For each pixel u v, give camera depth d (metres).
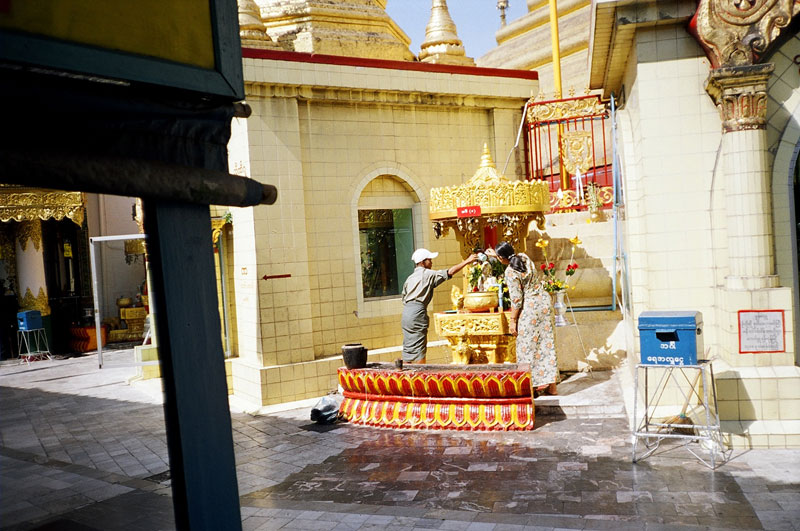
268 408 9.68
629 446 6.91
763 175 6.68
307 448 7.74
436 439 7.71
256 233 9.84
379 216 11.12
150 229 2.97
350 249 10.70
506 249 8.84
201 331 3.10
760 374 6.66
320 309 10.45
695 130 7.13
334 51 12.30
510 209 9.41
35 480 7.23
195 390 3.05
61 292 19.33
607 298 10.46
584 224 10.66
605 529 4.98
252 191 3.33
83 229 18.80
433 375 8.11
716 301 7.14
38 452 8.52
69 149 2.49
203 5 3.14
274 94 9.96
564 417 8.21
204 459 3.06
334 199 10.58
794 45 6.80
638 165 7.85
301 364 10.05
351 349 8.84
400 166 11.12
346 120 10.68
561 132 11.98
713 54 6.73
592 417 8.11
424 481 6.37
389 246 11.23
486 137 11.93
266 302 9.90
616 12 7.04
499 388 7.85
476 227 9.78
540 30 15.79
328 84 10.23
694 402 7.08
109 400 11.79
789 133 6.82
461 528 5.19
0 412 11.27
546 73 15.40
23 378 15.08
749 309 6.69
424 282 9.41
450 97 11.41
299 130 10.25
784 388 6.62
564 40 15.13
